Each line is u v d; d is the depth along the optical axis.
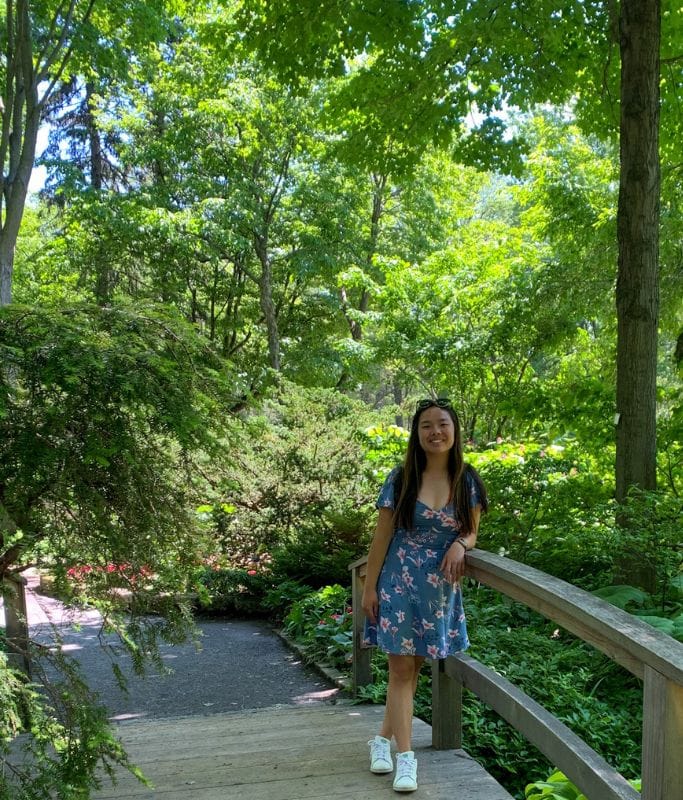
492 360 12.22
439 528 3.13
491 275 12.76
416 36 7.34
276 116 18.50
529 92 7.91
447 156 18.77
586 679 4.57
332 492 9.26
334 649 6.40
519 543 6.80
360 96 8.14
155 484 2.99
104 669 6.53
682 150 8.20
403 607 3.11
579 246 10.80
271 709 4.89
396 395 31.38
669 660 1.77
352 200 19.97
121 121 20.27
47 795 2.40
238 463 3.48
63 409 2.70
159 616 3.22
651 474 5.96
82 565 2.88
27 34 9.63
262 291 20.42
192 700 5.71
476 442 11.53
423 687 4.82
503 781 3.91
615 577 5.81
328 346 22.30
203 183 19.55
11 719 2.45
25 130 9.74
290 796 3.08
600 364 10.21
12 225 9.56
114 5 11.27
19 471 2.64
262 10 7.50
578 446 7.88
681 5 7.12
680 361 7.95
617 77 7.60
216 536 8.62
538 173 11.29
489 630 5.28
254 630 8.18
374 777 3.25
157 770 3.47
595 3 6.98
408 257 21.55
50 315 2.85
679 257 8.64
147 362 2.84
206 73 18.25
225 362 3.27
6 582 2.90
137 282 21.47
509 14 6.29
